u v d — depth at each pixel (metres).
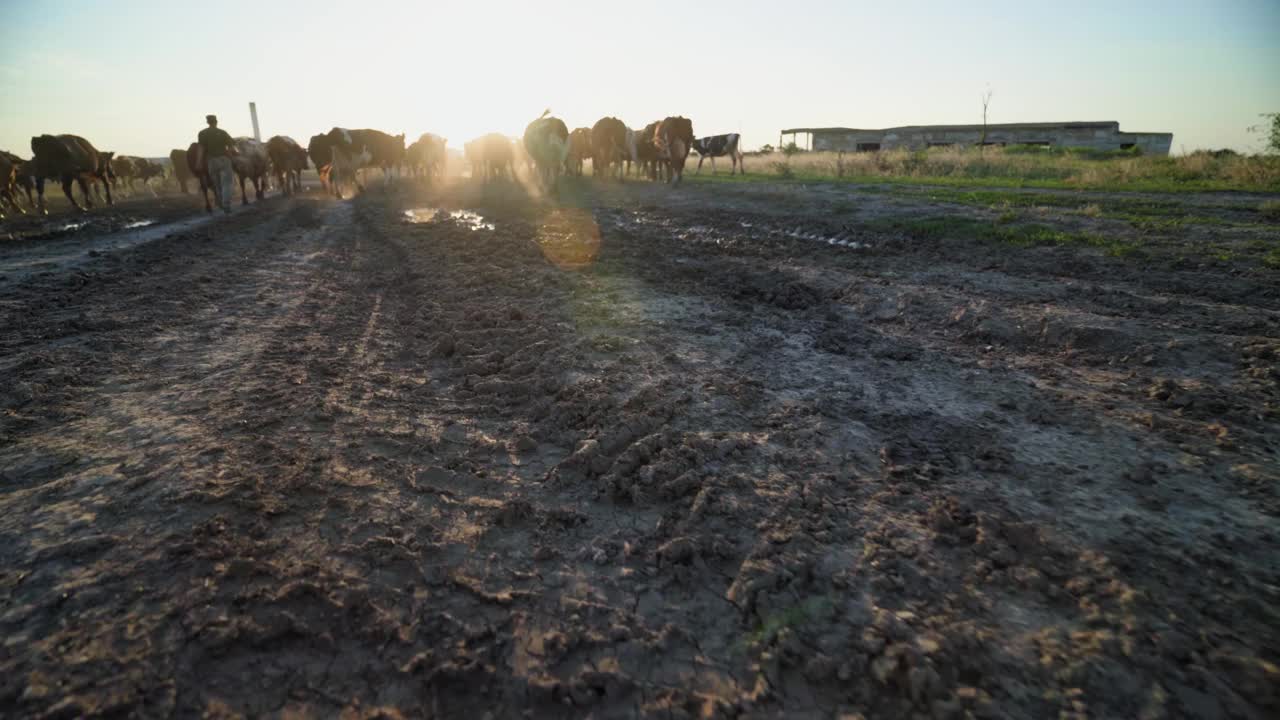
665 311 5.73
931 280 6.72
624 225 12.01
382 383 4.02
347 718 1.66
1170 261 6.93
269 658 1.83
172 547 2.23
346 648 1.89
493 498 2.74
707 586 2.19
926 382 4.08
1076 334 4.66
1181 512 2.55
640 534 2.50
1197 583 2.13
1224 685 1.73
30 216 16.30
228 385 3.83
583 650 1.92
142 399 3.60
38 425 3.22
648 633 1.98
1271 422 3.29
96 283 6.76
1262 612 1.98
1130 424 3.37
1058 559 2.27
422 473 2.89
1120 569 2.21
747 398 3.77
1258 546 2.32
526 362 4.23
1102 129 41.12
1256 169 13.63
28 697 1.65
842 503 2.67
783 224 11.36
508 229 11.25
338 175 22.16
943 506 2.59
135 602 1.99
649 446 3.05
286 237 10.82
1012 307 5.40
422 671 1.80
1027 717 1.65
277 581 2.12
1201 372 3.99
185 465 2.81
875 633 1.92
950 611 2.03
